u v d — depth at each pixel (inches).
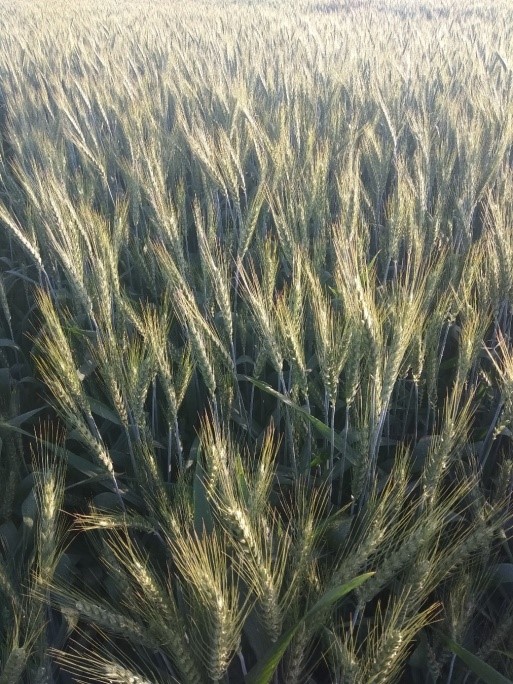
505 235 38.1
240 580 24.6
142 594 25.8
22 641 24.3
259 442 37.2
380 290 41.9
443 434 26.0
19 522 36.0
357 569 21.7
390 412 42.3
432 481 26.5
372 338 27.2
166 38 145.9
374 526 22.7
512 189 48.6
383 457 39.8
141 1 318.0
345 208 45.3
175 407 31.4
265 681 20.6
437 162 59.5
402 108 78.2
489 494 34.9
